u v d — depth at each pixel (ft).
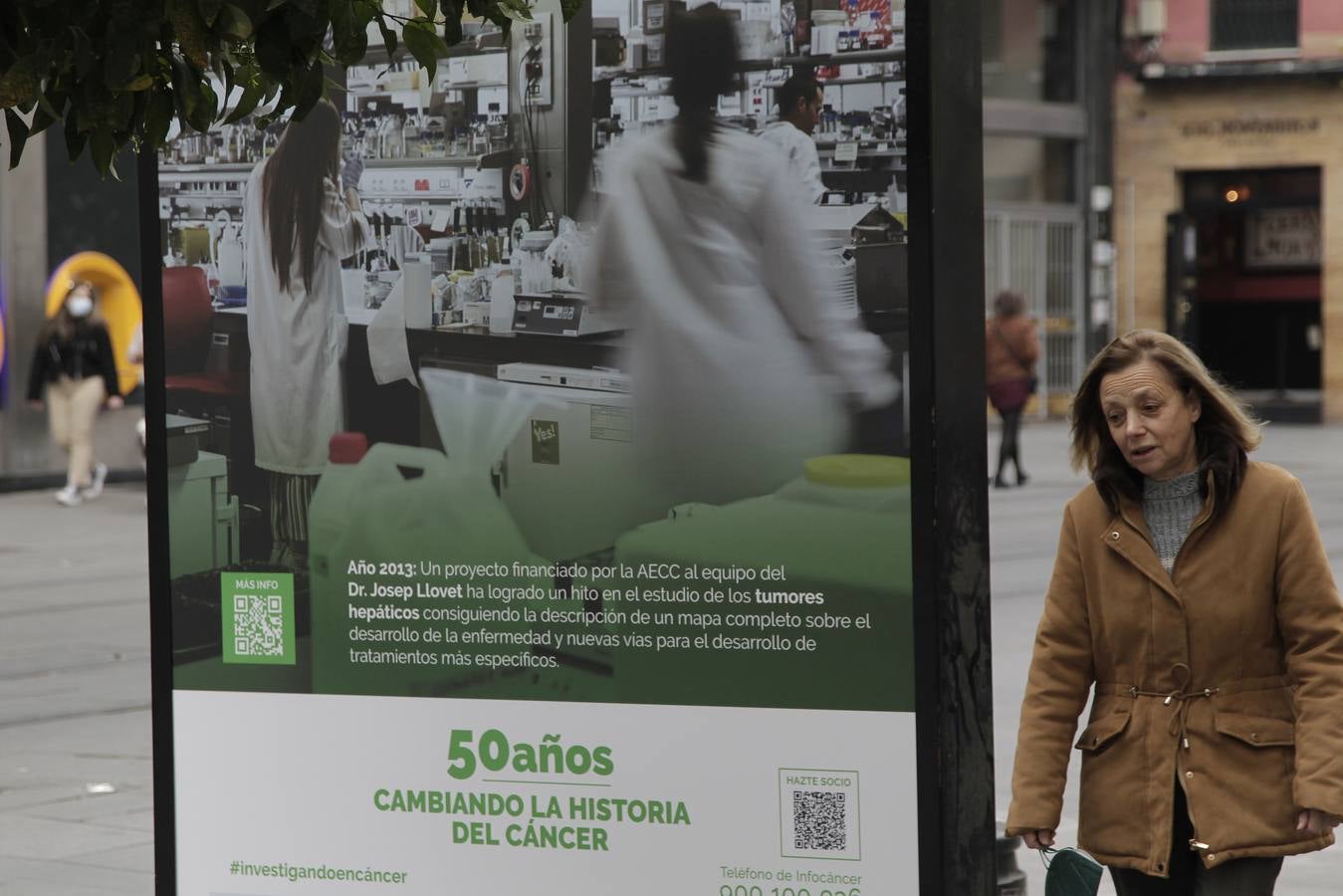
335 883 18.35
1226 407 15.40
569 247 17.37
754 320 16.63
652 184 17.02
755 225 16.63
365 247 18.15
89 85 13.93
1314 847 14.94
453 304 17.87
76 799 29.43
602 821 17.40
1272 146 129.49
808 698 16.58
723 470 16.81
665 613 17.04
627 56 17.10
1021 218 127.44
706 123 16.81
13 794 29.78
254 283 18.58
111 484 88.74
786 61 16.48
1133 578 15.43
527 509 17.58
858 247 16.30
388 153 18.07
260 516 18.60
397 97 18.04
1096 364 15.72
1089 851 15.64
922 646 16.16
